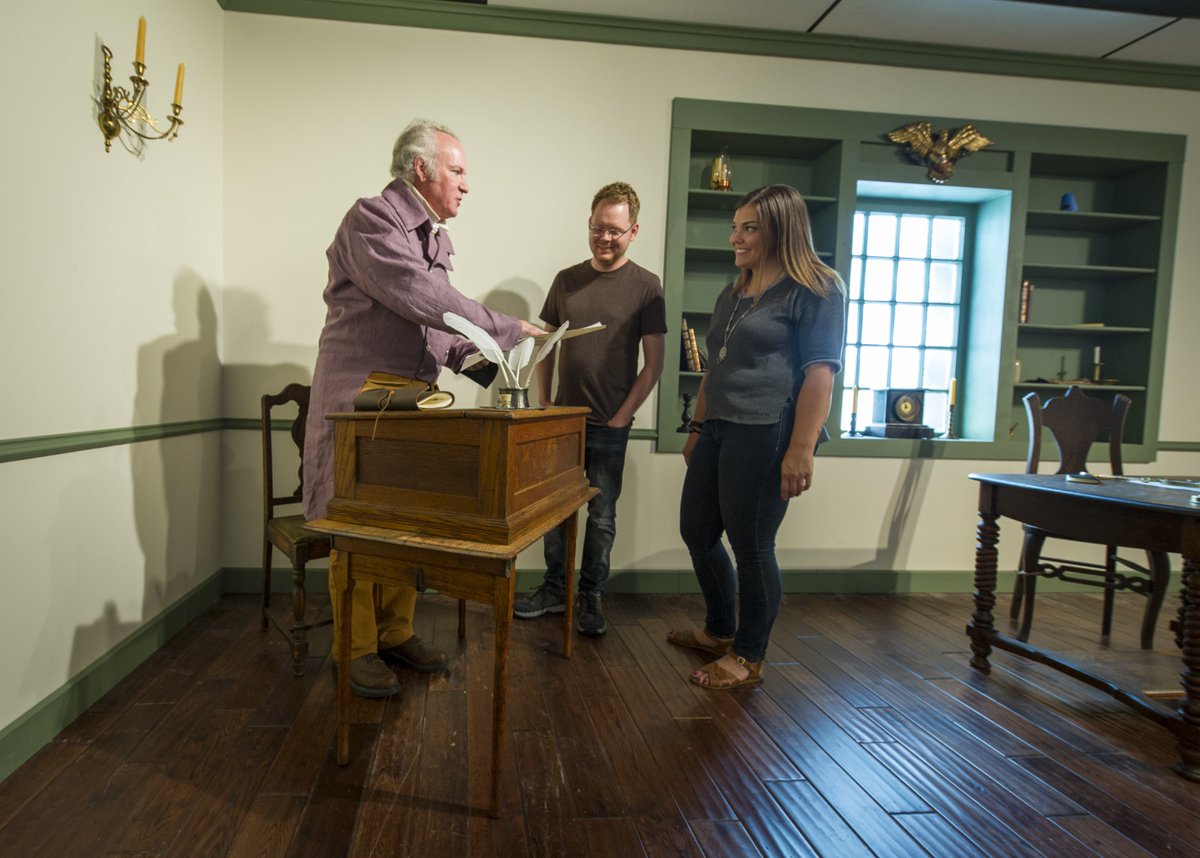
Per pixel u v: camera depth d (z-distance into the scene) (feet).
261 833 4.63
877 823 4.99
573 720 6.42
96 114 6.50
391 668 7.50
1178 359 11.82
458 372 7.37
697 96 10.50
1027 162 11.16
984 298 11.88
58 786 5.13
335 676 7.21
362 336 6.45
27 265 5.52
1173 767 5.89
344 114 9.89
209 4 9.14
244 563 10.12
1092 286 12.34
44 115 5.70
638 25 10.23
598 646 8.42
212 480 9.61
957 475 11.39
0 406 5.22
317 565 10.18
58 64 5.88
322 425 6.46
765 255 7.05
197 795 5.05
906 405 11.59
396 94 9.96
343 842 4.57
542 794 5.19
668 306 10.58
